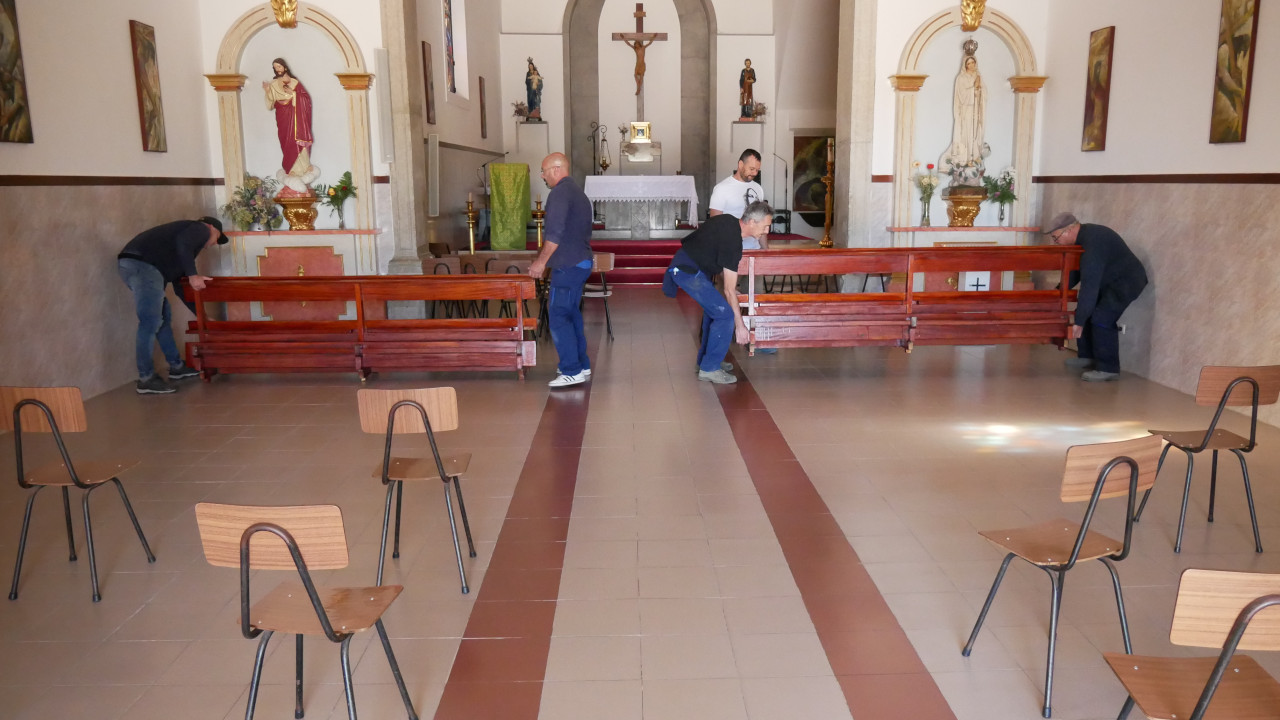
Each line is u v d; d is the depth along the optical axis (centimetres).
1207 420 571
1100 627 312
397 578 356
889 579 351
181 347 817
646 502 436
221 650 304
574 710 267
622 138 1584
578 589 345
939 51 911
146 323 668
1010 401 619
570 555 376
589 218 645
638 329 893
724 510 424
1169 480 458
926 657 294
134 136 746
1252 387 364
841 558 370
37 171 619
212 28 868
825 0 1430
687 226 1380
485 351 685
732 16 1546
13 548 390
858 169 916
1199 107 645
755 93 1562
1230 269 607
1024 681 280
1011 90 911
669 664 291
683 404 615
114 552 385
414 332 685
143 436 557
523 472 480
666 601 334
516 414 595
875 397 630
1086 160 805
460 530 403
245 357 691
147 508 434
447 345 684
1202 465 481
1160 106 692
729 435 543
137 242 668
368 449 523
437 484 463
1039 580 348
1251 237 587
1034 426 556
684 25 1560
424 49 1001
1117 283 672
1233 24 603
